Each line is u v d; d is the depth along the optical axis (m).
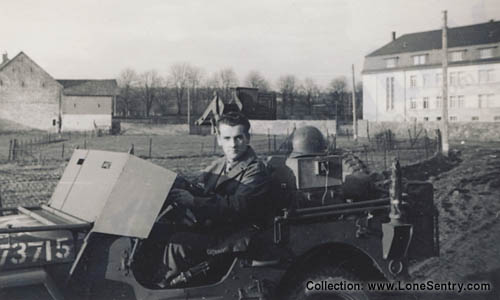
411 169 8.79
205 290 2.84
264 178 3.01
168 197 2.80
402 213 3.15
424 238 3.49
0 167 8.37
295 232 3.03
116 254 2.63
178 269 2.89
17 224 2.77
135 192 2.63
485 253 5.30
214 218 2.84
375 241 3.24
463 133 9.90
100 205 2.68
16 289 2.39
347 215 3.17
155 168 2.68
